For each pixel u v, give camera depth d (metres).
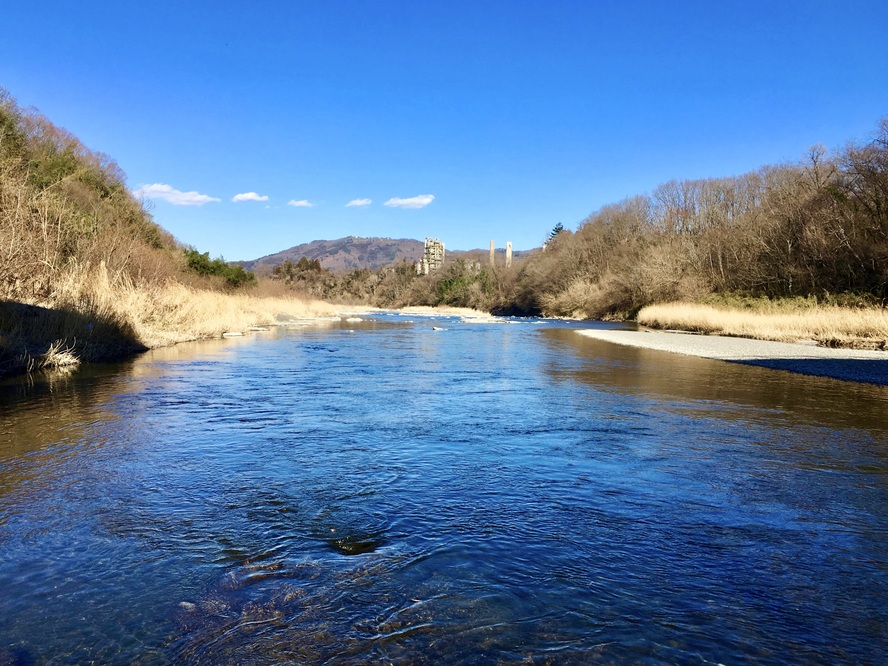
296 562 3.07
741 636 2.44
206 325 20.81
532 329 31.30
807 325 22.70
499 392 9.17
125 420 6.69
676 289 41.97
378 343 19.75
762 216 40.44
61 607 2.62
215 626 2.47
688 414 7.49
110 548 3.23
